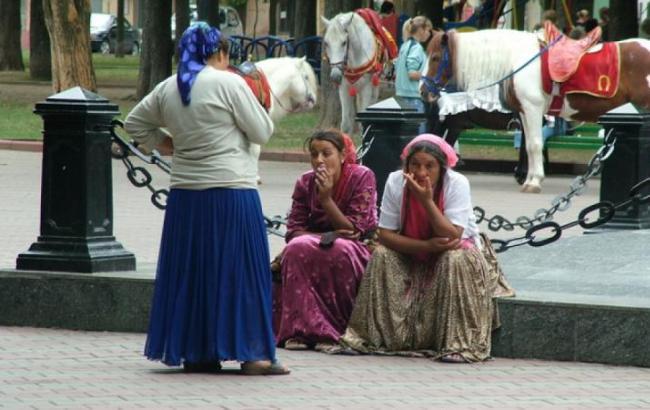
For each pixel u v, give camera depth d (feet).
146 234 82.33
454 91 110.01
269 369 48.34
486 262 52.29
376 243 53.72
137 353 52.21
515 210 97.45
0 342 54.08
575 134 130.62
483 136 126.93
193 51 48.01
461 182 51.62
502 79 108.58
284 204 98.94
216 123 47.32
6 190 106.22
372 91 128.36
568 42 108.58
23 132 155.94
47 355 51.67
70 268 56.85
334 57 126.41
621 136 74.02
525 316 51.52
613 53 107.55
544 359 51.44
